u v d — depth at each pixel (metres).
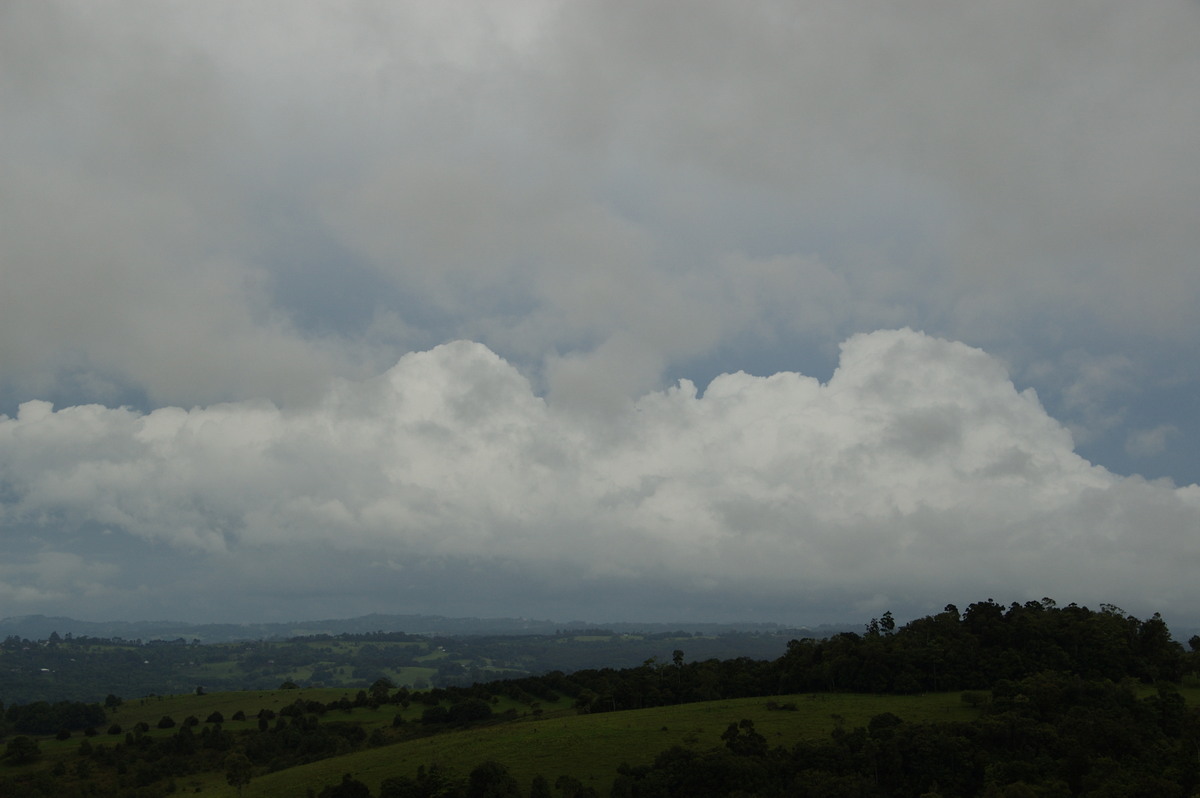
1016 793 100.62
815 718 142.38
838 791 105.31
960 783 111.44
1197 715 121.75
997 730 117.69
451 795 113.81
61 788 143.62
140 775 147.75
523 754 131.25
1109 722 117.25
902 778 113.00
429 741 150.75
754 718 145.38
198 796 132.38
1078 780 108.94
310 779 132.38
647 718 150.75
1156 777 103.69
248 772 136.50
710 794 109.81
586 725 147.50
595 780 119.06
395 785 116.38
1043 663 156.50
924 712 142.25
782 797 107.75
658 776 113.75
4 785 145.12
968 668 159.88
